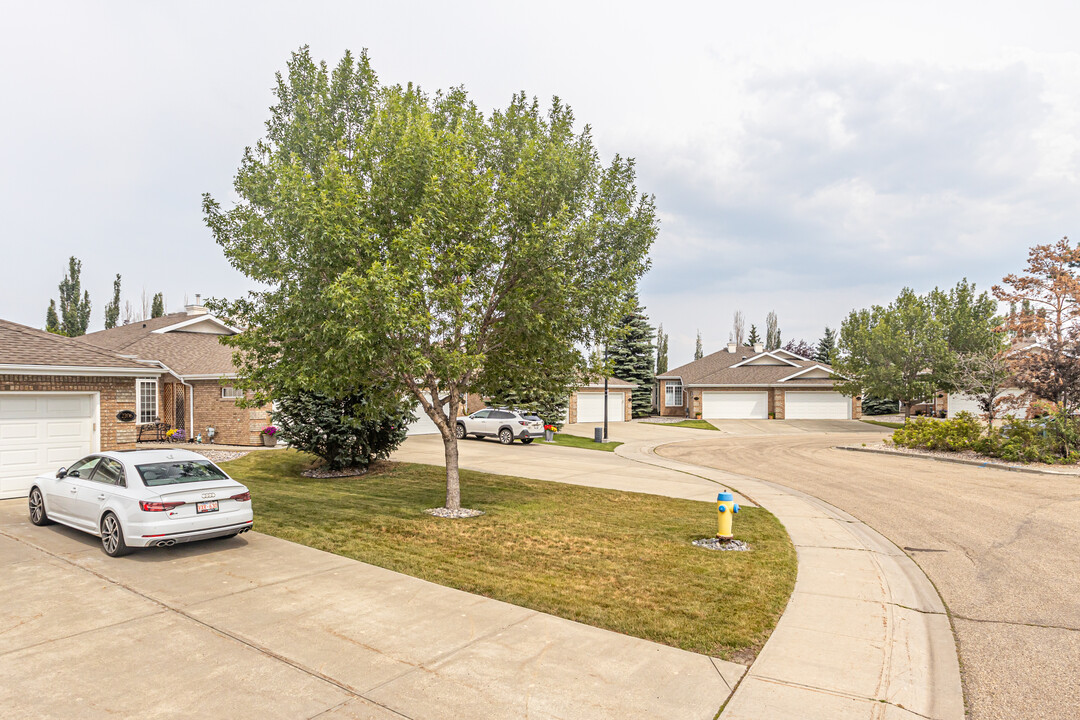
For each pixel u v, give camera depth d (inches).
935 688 204.8
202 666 210.1
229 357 978.1
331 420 658.8
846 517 487.8
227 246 449.7
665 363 2881.4
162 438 938.1
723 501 386.6
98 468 368.5
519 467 768.9
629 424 1705.2
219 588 289.4
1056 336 823.1
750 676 210.1
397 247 375.2
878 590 303.9
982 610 280.1
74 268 2095.2
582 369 492.4
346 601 274.7
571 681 203.0
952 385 1492.4
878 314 1679.4
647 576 318.0
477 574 317.4
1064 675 215.2
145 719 177.3
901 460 898.1
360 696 191.3
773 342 3282.5
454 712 182.5
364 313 360.5
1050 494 580.4
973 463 829.8
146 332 1122.7
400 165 396.8
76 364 534.9
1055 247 831.1
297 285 408.5
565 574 319.9
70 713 179.6
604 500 544.1
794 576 325.4
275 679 201.6
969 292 1546.5
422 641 232.5
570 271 454.6
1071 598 295.6
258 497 531.8
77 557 336.2
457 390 476.1
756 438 1330.0
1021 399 850.8
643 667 214.4
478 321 454.6
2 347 517.7
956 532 432.1
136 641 229.6
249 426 890.7
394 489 597.6
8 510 460.1
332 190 393.1
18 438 513.3
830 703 192.9
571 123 476.7
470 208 405.1
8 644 225.8
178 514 331.6
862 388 1668.3
